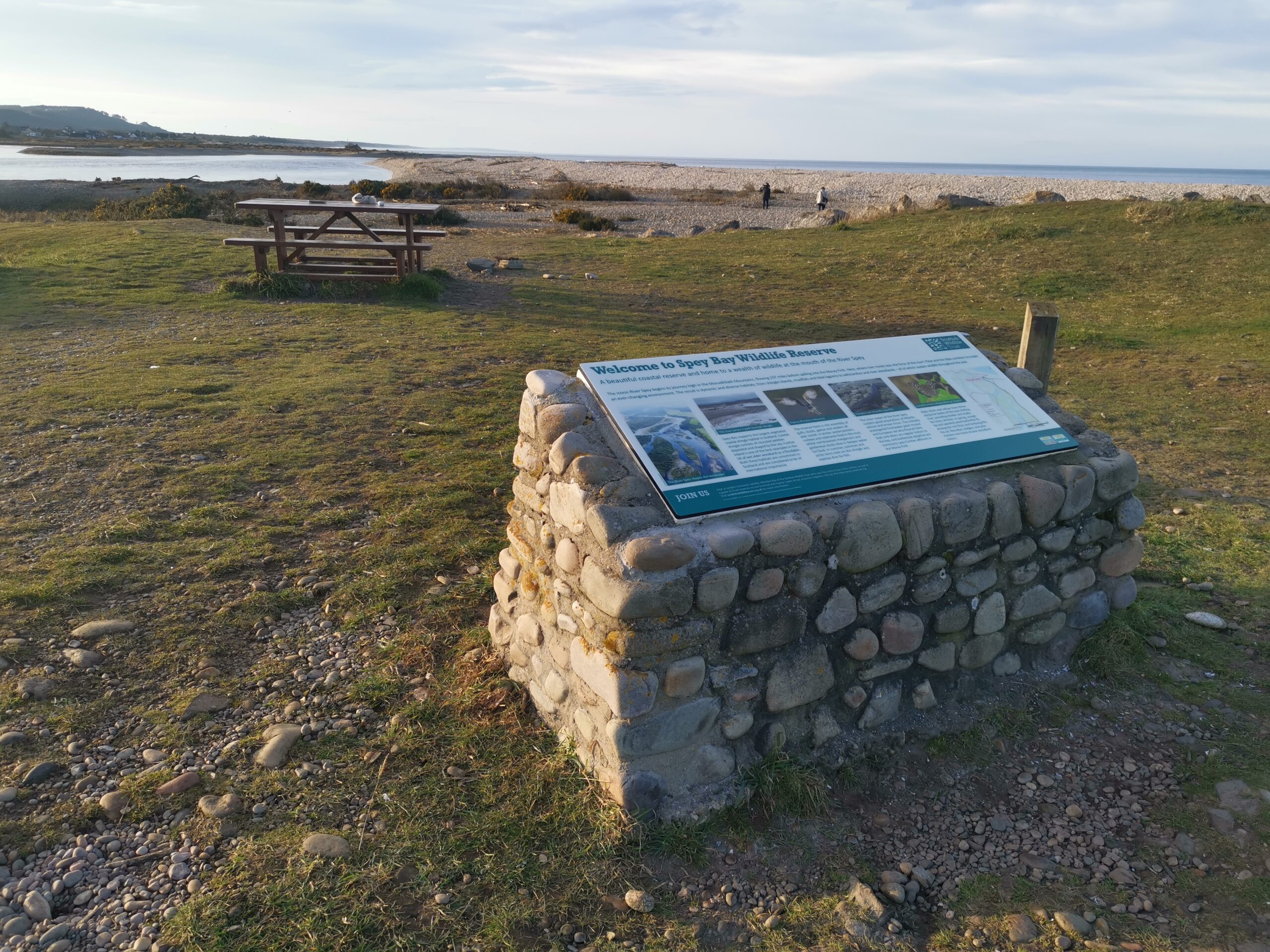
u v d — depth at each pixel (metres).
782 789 2.96
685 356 3.42
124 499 5.25
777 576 2.89
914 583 3.26
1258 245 15.81
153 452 6.09
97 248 15.49
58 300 11.59
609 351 9.86
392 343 9.95
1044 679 3.70
